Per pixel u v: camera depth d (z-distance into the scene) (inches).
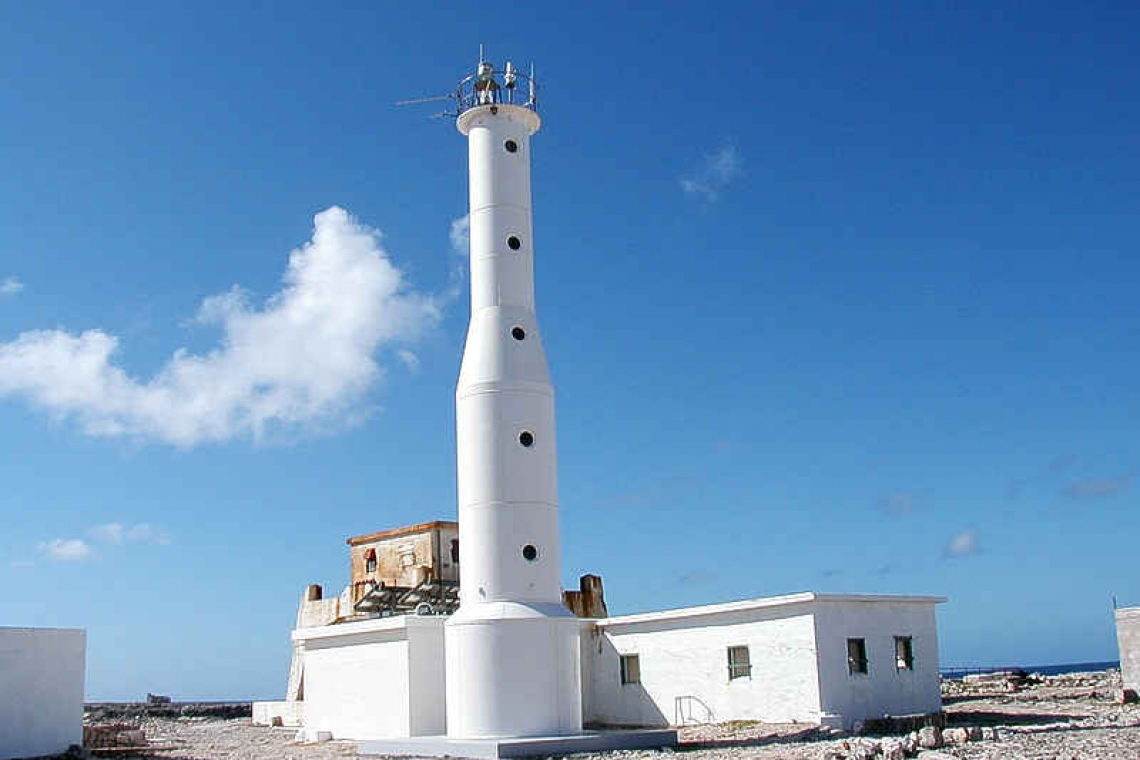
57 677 1234.6
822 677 1325.0
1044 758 960.9
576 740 1162.6
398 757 1205.7
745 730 1321.4
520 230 1353.3
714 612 1455.5
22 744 1190.3
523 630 1210.6
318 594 2242.9
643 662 1557.6
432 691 1428.4
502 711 1194.0
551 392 1318.9
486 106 1363.2
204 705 2817.4
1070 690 1913.1
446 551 2044.8
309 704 1626.5
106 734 1485.0
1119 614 1664.6
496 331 1309.1
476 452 1275.8
